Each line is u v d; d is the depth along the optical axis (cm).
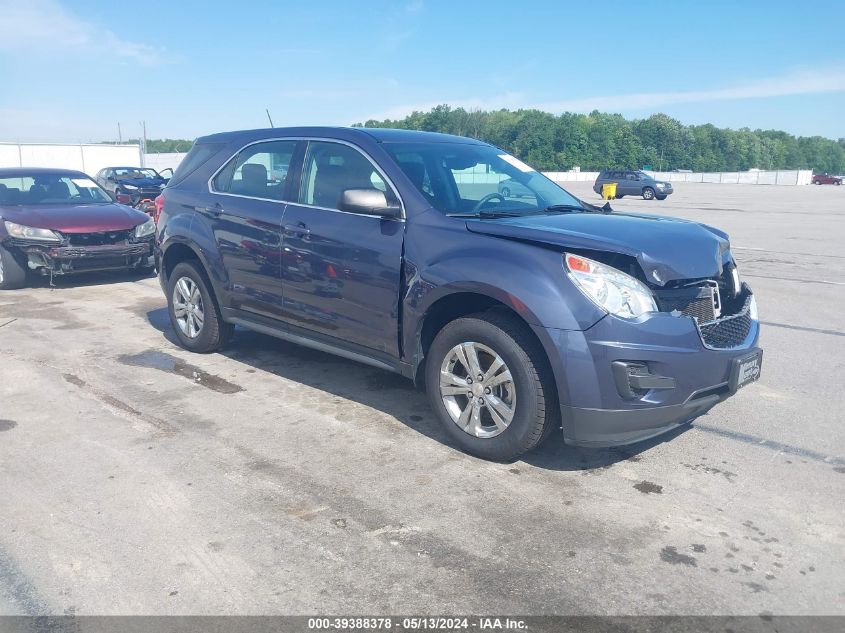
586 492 362
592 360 346
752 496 360
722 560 302
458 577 288
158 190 2548
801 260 1216
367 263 434
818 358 610
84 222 911
